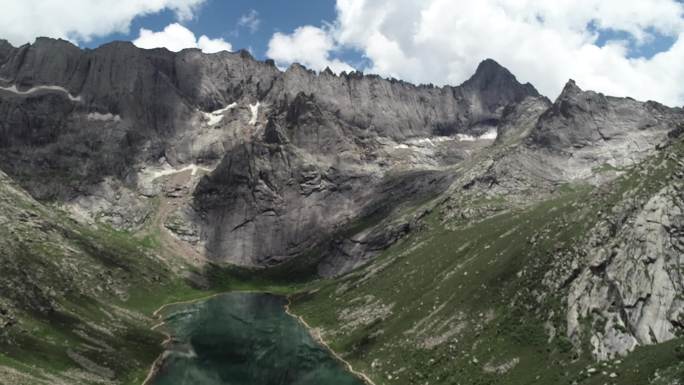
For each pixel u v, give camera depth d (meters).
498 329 161.62
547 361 139.88
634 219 153.62
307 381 173.75
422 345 176.25
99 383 156.88
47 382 142.88
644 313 135.00
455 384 149.25
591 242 161.25
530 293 166.75
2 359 146.12
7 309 173.75
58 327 184.88
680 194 149.50
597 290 146.62
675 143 183.50
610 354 131.12
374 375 174.38
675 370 109.44
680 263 139.00
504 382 140.62
